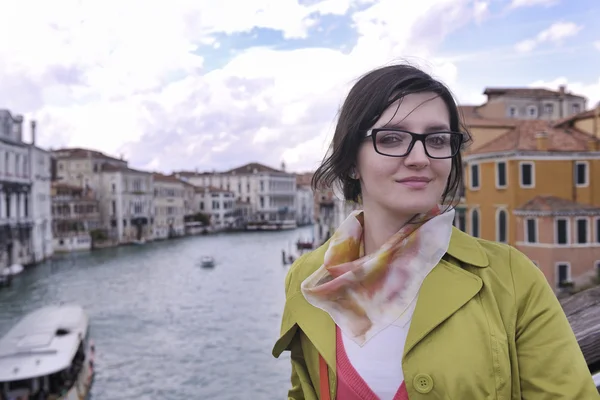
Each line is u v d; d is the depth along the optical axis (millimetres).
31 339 19016
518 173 23953
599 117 25375
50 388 16609
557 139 25094
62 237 67688
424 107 1366
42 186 58406
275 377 18719
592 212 22688
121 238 79812
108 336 25094
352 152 1476
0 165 48844
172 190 99312
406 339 1278
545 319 1240
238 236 100188
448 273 1308
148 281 43375
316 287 1439
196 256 63406
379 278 1355
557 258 22641
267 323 27391
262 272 48688
